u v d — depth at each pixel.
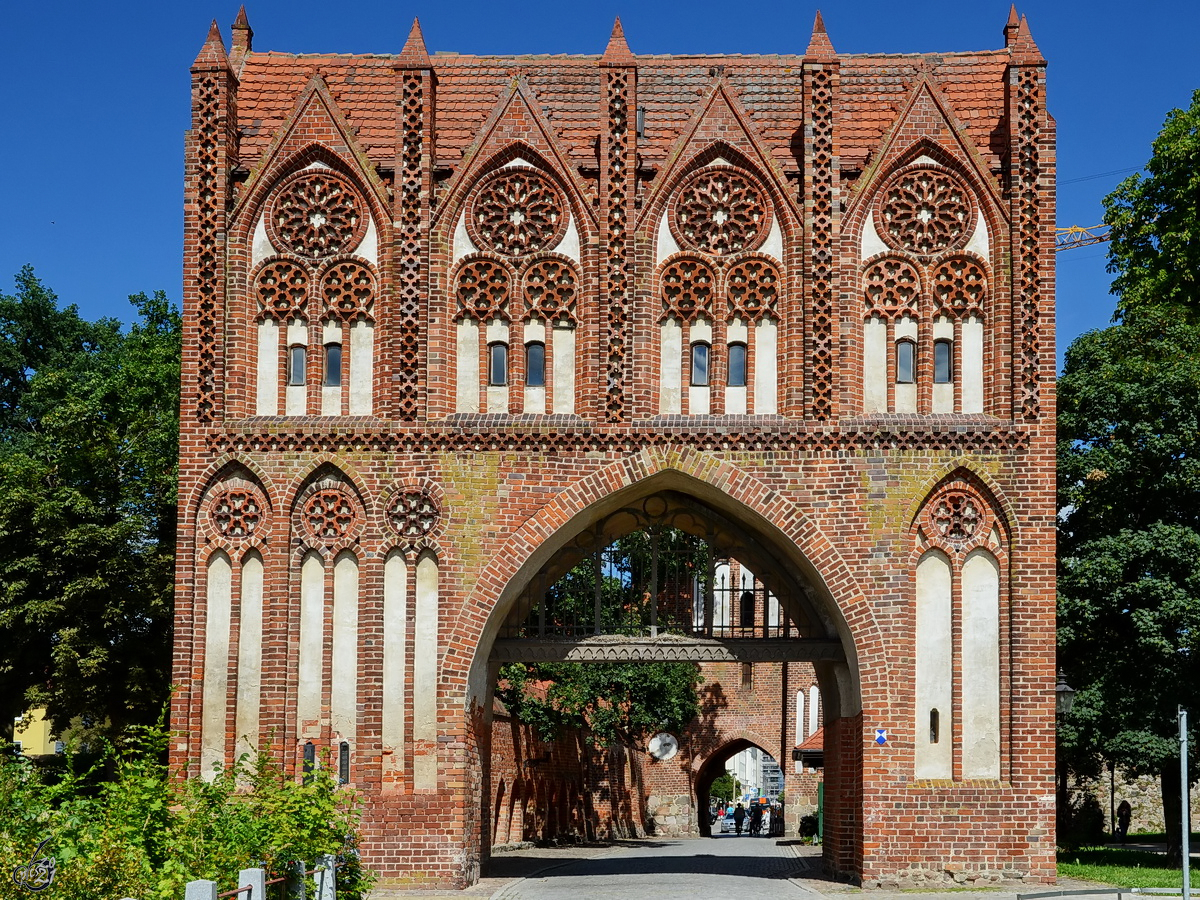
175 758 28.38
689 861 38.84
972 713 28.47
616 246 29.58
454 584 28.91
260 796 20.73
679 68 31.44
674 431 29.17
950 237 29.59
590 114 30.91
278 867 18.67
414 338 29.31
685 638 30.83
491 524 29.06
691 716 60.66
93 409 44.53
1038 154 29.50
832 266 29.42
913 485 28.95
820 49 30.03
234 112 30.52
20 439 60.34
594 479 29.16
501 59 31.38
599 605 31.17
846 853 29.73
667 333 29.72
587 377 29.39
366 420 29.23
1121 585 32.94
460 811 28.38
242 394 29.30
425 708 28.64
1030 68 29.69
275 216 29.83
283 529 28.89
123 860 16.72
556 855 43.25
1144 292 41.38
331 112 29.97
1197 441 33.72
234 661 28.66
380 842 28.23
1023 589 28.56
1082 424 35.00
